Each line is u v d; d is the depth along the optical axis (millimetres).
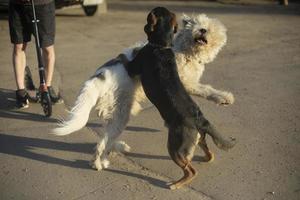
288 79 5695
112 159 4270
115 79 4027
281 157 4203
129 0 11820
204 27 4070
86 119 4004
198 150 4336
